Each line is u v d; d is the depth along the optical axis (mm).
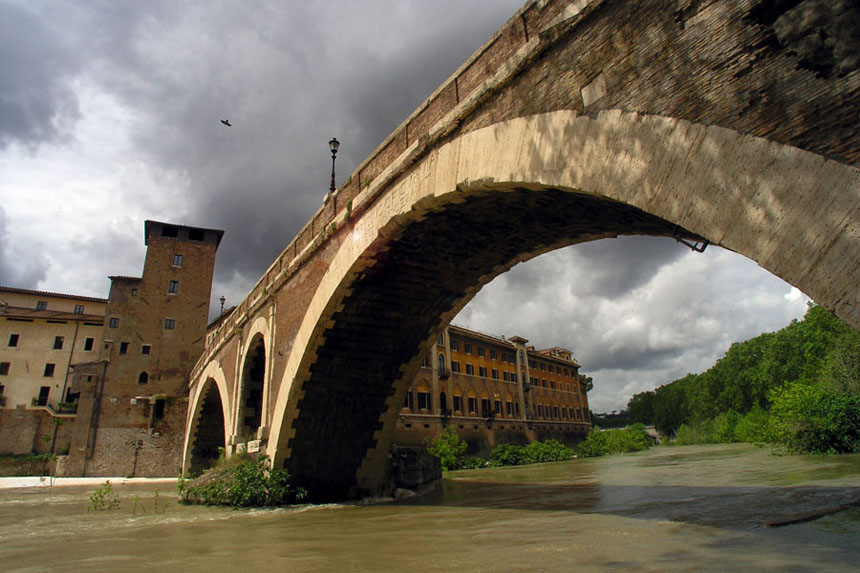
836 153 3967
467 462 39656
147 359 39719
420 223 10211
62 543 8492
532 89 7234
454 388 45594
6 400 45375
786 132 4289
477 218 10000
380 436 15352
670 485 14367
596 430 60812
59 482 30859
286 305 15266
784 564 4930
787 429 23500
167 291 41938
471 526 8711
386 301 12812
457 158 8516
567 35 6715
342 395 14312
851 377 25797
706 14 5059
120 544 8211
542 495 13781
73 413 44062
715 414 69875
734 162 4578
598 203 8148
